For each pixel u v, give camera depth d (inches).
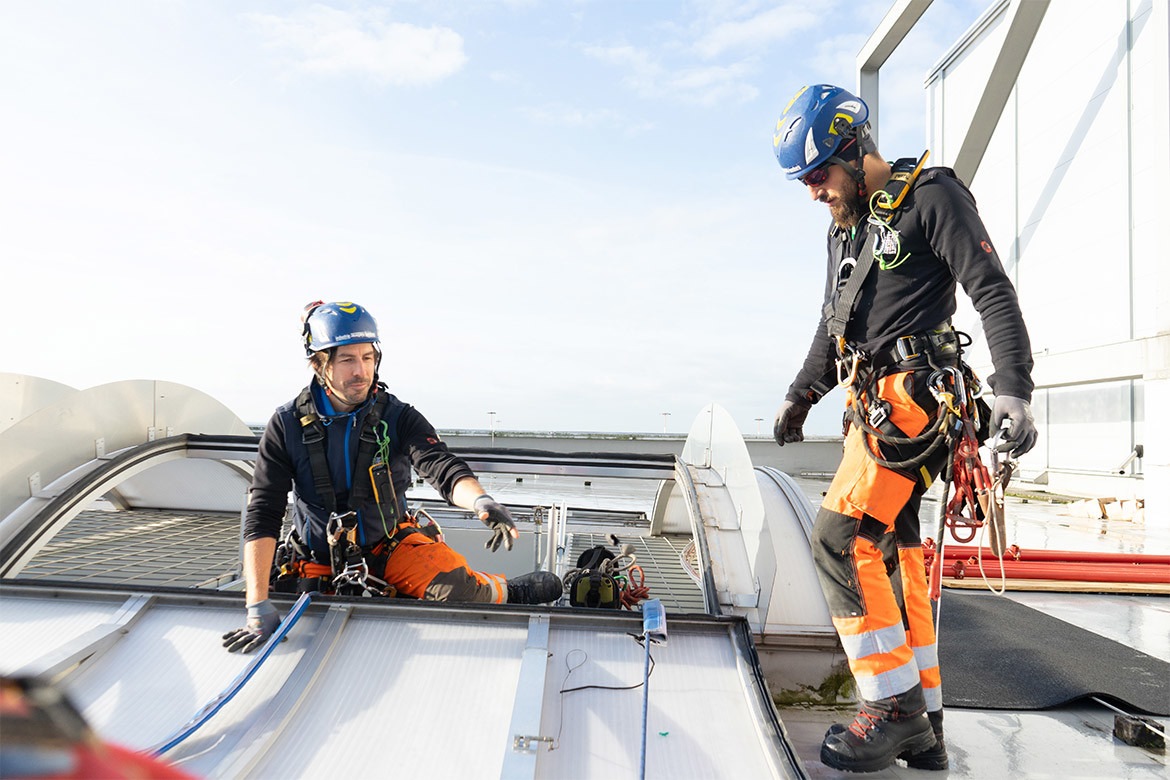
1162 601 197.5
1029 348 81.5
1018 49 519.2
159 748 74.9
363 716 82.3
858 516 90.0
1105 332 485.7
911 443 86.8
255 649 91.2
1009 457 86.3
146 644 92.9
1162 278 357.7
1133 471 449.4
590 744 80.1
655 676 89.4
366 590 104.7
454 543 189.2
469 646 91.8
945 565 211.0
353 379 102.3
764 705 84.6
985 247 83.8
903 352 88.3
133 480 193.9
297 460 104.7
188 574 143.9
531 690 83.9
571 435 569.3
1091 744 105.2
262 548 98.0
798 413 113.0
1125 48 469.7
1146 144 452.4
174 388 157.8
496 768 76.1
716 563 116.0
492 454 143.8
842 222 95.3
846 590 90.9
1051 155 542.9
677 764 78.6
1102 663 137.9
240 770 73.2
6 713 10.7
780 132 95.1
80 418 134.2
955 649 146.0
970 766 97.5
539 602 119.4
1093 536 305.0
